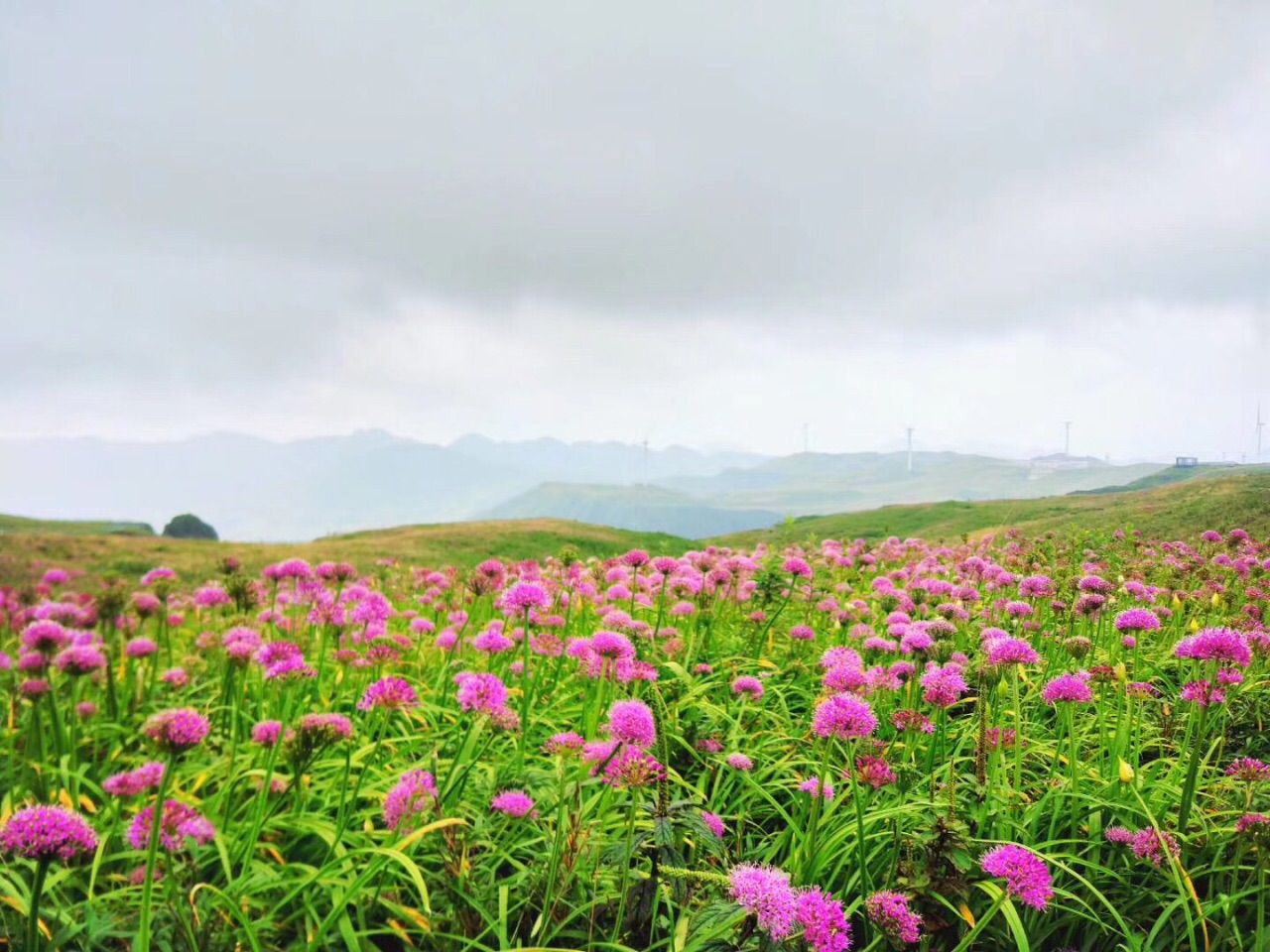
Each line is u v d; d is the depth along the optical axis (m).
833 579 10.72
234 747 4.25
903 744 5.08
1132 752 5.14
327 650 6.96
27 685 4.47
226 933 3.19
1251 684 5.91
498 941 3.44
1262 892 3.27
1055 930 3.67
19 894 3.16
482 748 4.24
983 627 7.75
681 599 8.49
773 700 6.71
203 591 6.48
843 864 3.84
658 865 3.29
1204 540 11.59
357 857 3.65
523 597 4.75
